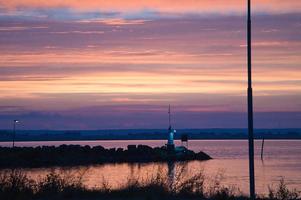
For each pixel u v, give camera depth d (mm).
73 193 63562
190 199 62375
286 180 154625
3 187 61406
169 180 74625
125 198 62125
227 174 178375
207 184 102812
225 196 64188
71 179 87188
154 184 66750
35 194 62938
